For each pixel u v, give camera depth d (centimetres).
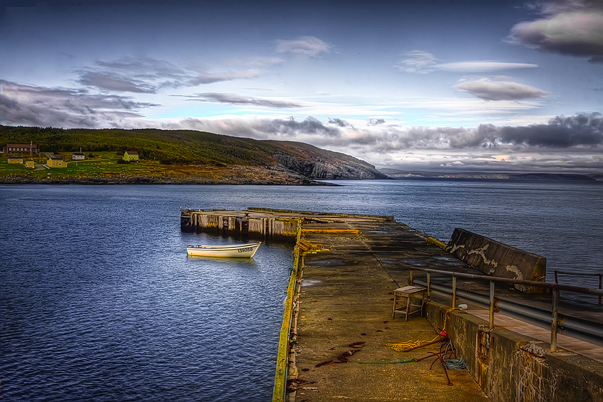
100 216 6394
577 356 574
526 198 12888
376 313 1177
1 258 3209
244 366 1455
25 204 8475
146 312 1959
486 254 1633
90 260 3169
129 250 3628
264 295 2262
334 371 839
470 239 1861
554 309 601
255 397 1280
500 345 714
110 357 1507
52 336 1675
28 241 4041
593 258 3431
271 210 5406
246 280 2600
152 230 4947
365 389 771
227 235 4609
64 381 1348
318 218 3959
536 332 749
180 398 1270
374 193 15450
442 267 1734
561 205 9800
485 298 805
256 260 3266
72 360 1481
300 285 1480
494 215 7044
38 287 2372
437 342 963
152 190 14662
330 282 1518
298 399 738
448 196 13650
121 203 8950
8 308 1995
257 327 1789
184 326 1791
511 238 4472
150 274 2730
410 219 6297
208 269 2909
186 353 1544
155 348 1580
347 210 7919
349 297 1329
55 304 2064
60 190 13925
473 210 8056
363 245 2316
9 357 1493
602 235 4709
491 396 734
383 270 1705
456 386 781
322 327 1075
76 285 2423
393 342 976
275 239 4322
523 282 673
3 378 1355
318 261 1886
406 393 758
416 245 2320
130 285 2438
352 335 1020
